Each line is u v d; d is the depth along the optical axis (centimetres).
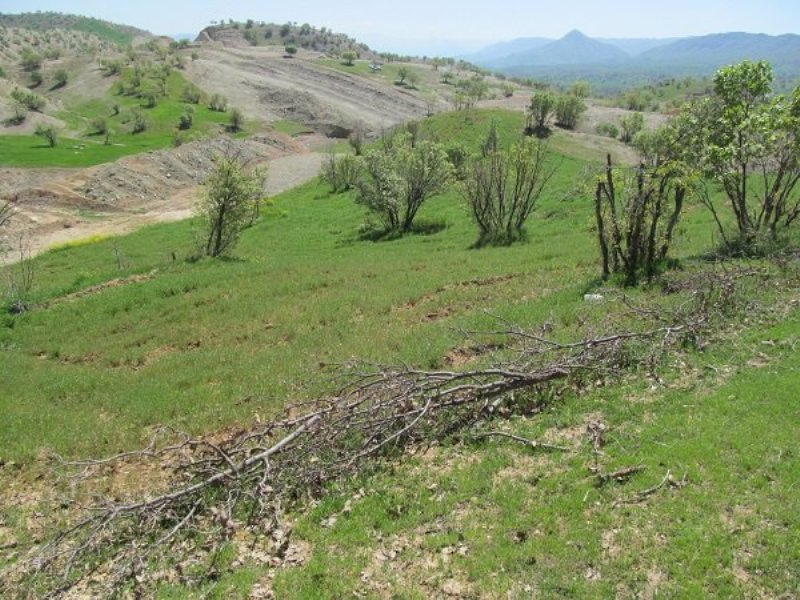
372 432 1059
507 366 1221
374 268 2678
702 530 759
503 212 3488
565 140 7475
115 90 14012
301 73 17512
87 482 1106
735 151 1873
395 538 845
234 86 15175
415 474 980
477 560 772
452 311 1944
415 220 4516
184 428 1280
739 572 701
